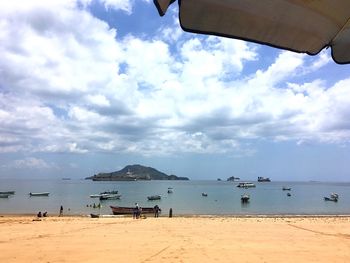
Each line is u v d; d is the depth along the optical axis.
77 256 16.45
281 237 22.12
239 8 2.92
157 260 15.57
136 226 27.58
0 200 93.19
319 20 3.07
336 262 15.55
